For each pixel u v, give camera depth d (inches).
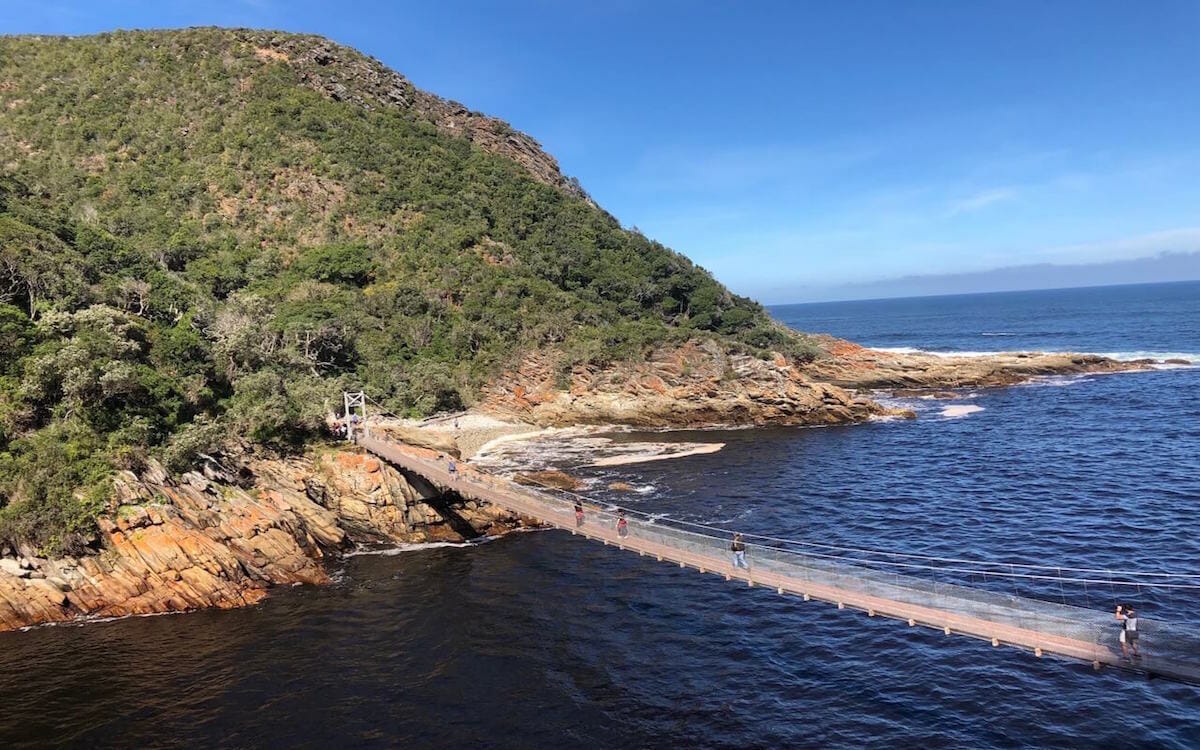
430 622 1322.6
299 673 1136.8
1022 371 4045.3
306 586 1528.1
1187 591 1289.4
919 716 966.4
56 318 1763.0
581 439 3026.6
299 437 1975.9
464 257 4001.0
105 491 1432.1
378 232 4037.9
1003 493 1953.7
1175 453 2260.1
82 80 4549.7
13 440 1477.6
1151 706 967.0
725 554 1171.9
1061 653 817.5
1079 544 1541.6
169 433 1713.8
